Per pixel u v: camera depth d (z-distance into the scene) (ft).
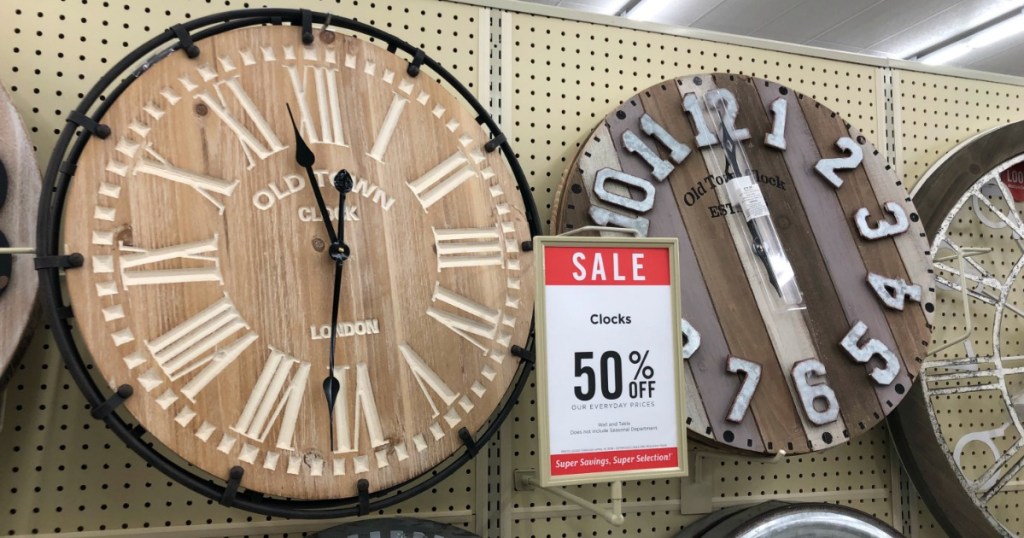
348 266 2.77
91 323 2.36
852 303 3.67
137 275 2.44
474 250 2.97
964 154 4.20
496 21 3.58
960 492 3.85
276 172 2.70
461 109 3.05
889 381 3.63
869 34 13.01
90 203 2.40
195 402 2.48
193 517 3.00
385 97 2.91
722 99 3.66
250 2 3.22
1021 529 4.20
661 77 3.86
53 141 2.96
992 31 12.84
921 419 3.89
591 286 2.61
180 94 2.57
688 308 3.41
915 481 3.94
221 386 2.52
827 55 4.21
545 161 3.60
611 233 3.29
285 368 2.62
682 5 12.12
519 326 3.01
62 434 2.89
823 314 3.61
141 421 2.39
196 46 2.61
